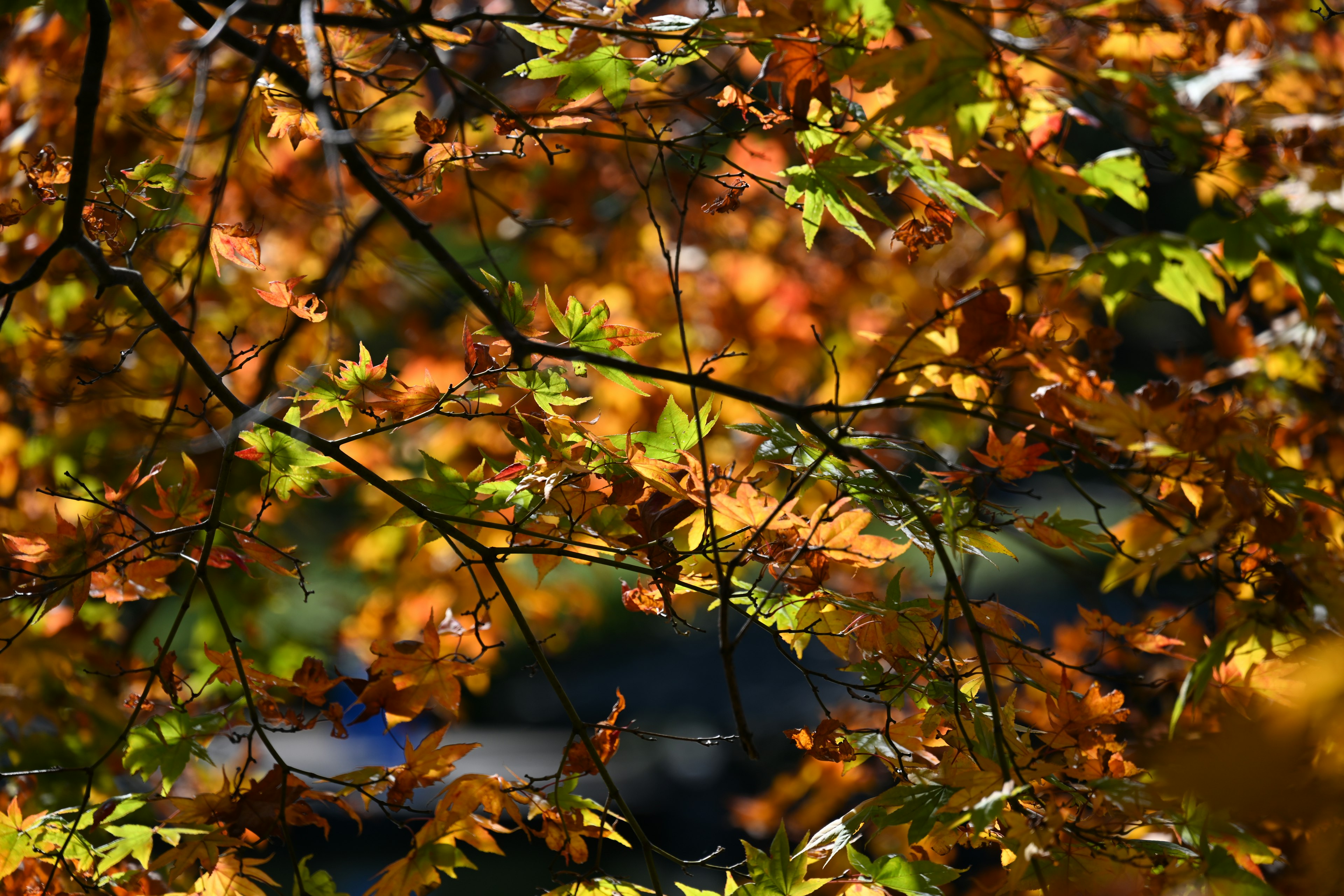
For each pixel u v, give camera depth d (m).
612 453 3.25
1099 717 3.21
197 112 3.15
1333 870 3.01
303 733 11.46
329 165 3.15
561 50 3.27
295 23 3.22
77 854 3.26
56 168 3.26
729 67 3.28
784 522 3.21
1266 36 3.46
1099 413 3.14
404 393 3.25
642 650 14.45
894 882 3.20
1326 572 3.11
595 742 3.24
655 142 3.24
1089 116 3.19
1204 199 3.34
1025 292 3.26
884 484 3.24
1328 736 2.97
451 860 3.21
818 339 3.14
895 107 3.12
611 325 3.26
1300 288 3.17
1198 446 3.13
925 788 3.20
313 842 9.77
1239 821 3.11
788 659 3.26
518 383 3.26
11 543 3.27
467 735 13.01
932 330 3.21
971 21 3.11
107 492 3.28
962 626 3.47
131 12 3.53
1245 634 3.13
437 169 3.30
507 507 3.26
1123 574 3.14
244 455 3.26
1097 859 3.16
